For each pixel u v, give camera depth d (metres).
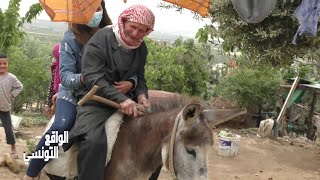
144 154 3.25
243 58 7.40
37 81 16.56
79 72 3.76
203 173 2.84
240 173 8.06
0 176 6.39
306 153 10.18
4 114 7.35
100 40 3.38
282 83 13.95
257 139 11.34
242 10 4.73
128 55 3.46
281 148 10.52
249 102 14.54
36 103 20.08
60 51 3.75
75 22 3.58
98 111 3.36
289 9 5.57
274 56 5.91
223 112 3.07
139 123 3.31
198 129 2.88
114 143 3.35
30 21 13.82
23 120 12.59
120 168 3.31
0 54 7.31
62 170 3.48
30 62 16.19
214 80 17.59
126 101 3.26
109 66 3.41
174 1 4.08
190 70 14.81
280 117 12.91
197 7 4.12
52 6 3.54
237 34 6.20
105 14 4.00
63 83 3.60
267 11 4.74
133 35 3.30
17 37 13.65
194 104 2.85
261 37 5.95
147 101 3.48
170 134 3.03
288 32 5.82
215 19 6.28
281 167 8.77
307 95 14.70
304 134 13.79
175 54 14.69
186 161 2.87
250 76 14.52
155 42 15.20
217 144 9.86
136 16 3.24
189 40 15.71
